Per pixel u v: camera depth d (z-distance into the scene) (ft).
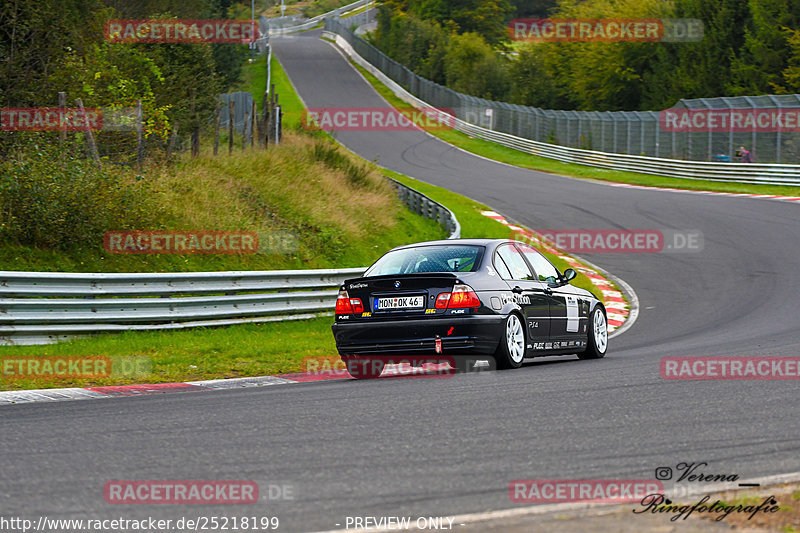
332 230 152.25
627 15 489.26
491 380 64.13
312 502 32.78
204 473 37.45
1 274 87.92
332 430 46.03
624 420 47.19
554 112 427.33
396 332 68.95
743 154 295.28
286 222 149.48
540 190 294.66
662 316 123.95
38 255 107.04
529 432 44.42
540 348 75.25
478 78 583.58
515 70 554.05
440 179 329.11
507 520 29.73
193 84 218.59
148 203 123.44
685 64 423.64
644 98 475.72
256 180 166.81
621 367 70.33
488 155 416.26
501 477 35.73
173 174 149.18
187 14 319.88
